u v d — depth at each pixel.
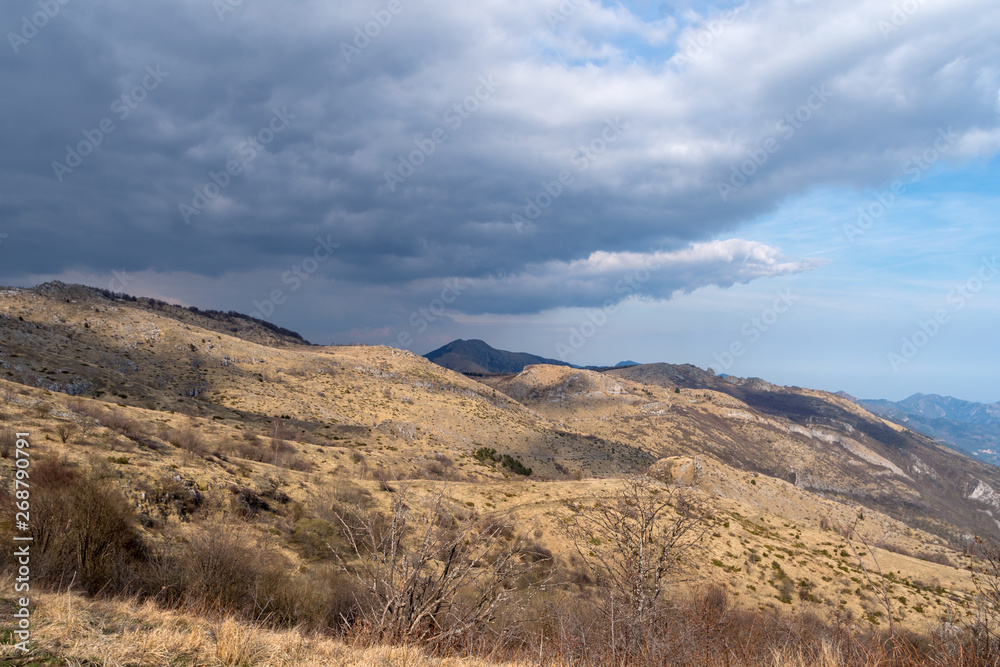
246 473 26.42
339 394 91.69
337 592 12.43
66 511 11.18
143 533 16.19
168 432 31.94
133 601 8.24
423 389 116.38
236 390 74.19
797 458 169.50
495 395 143.50
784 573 29.62
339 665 5.43
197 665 4.91
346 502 26.03
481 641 6.51
